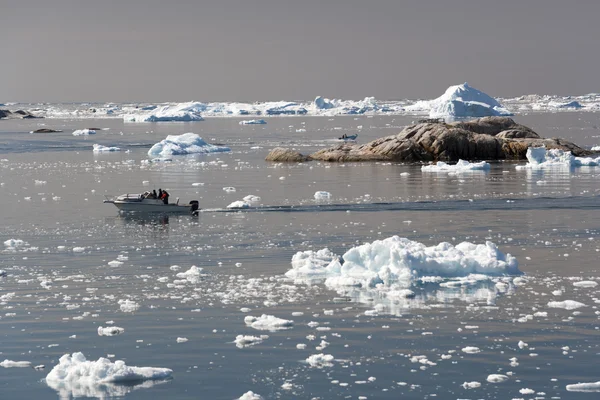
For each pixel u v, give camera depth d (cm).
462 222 7519
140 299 4875
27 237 7069
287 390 3428
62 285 5253
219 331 4228
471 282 5188
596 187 9969
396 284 5166
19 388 3503
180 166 14038
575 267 5553
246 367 3703
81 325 4362
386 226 7369
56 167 14088
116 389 3469
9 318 4497
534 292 4906
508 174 11762
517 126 16250
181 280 5347
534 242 6481
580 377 3516
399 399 3319
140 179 11938
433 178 11306
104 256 6191
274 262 5903
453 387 3431
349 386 3459
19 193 10306
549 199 8944
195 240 6825
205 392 3425
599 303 4631
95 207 8950
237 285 5200
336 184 10775
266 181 11350
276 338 4100
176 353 3900
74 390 3472
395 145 14438
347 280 5178
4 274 5572
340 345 3978
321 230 7206
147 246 6588
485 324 4284
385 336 4109
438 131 14638
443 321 4347
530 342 3978
